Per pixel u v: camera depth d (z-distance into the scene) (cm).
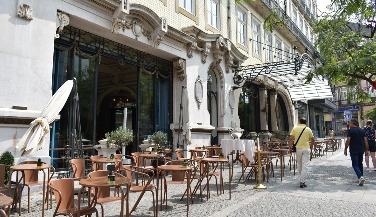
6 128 644
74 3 808
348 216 507
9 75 660
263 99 1988
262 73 1588
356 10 1131
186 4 1336
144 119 1141
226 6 1599
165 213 530
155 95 1193
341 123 4788
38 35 717
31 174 596
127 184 399
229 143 937
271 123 2123
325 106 3497
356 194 686
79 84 895
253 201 618
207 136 1345
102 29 908
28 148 561
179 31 1151
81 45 907
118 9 905
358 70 1123
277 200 627
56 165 808
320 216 508
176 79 1261
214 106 1481
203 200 631
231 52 1485
